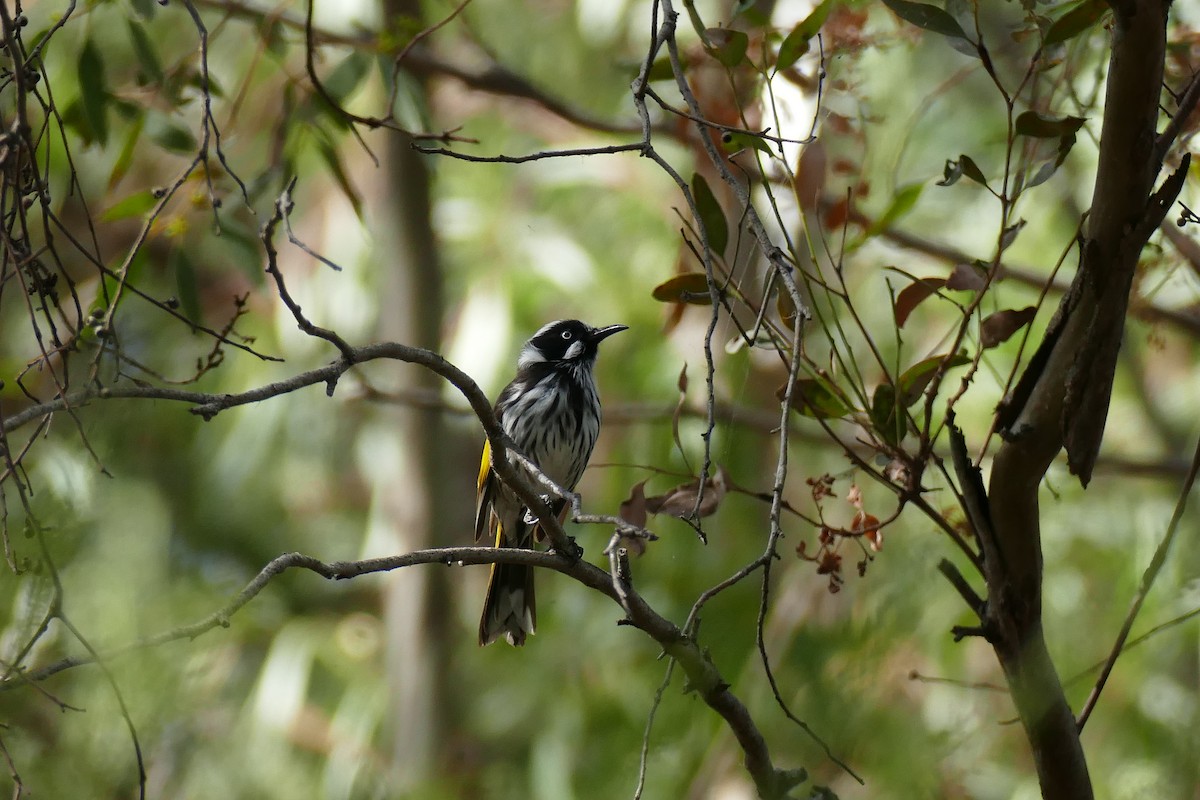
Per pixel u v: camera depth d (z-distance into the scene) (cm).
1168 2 553
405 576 1423
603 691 1339
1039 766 628
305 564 568
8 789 894
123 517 1365
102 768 939
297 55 1138
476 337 1443
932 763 1016
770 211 938
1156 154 582
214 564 1603
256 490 1653
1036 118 627
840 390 670
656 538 568
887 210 826
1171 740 1111
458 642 1520
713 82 959
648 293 1486
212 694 1343
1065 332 598
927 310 1355
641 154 600
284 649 1465
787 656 1109
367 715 1441
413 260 1378
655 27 602
